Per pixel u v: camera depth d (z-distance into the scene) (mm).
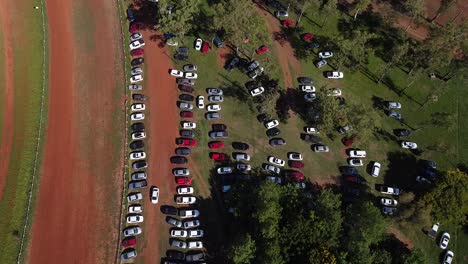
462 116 115688
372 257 86875
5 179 95062
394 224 100688
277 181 101750
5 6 113438
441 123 106250
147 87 109312
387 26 124000
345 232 92500
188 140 103625
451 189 95125
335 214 88062
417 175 106938
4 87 104375
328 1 113875
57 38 112188
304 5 114188
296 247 87000
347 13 124750
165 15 108500
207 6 120500
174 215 96812
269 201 88062
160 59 112938
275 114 109688
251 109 109750
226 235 96500
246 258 84812
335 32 121938
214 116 107062
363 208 91062
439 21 126688
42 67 107938
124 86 108500
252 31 105938
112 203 96375
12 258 88312
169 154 102750
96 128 103188
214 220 97812
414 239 100000
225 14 102375
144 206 97062
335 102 101062
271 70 113500
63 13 115188
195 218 97312
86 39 112938
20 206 93000
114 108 105875
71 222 93312
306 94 112250
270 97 104812
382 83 116938
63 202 94812
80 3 116750
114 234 93750
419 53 110375
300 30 120438
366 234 87125
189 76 110750
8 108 102312
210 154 103625
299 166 104500
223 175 101500
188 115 106375
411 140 110938
